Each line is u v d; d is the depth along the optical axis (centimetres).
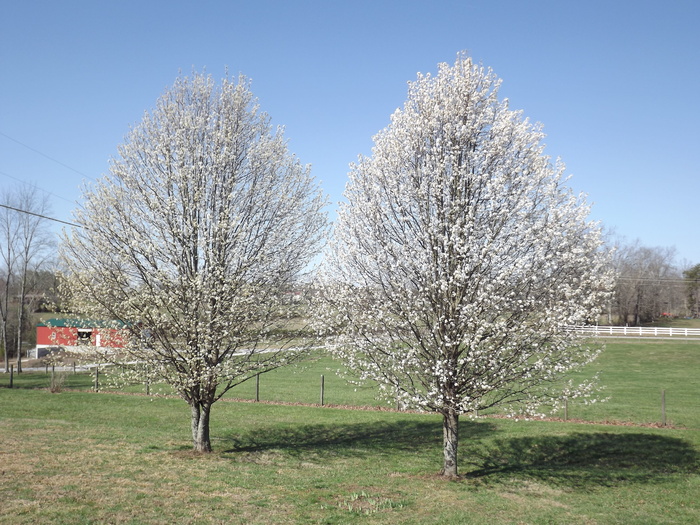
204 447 1513
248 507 1035
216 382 1429
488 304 1116
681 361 4253
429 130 1234
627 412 2141
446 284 1134
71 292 1458
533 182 1178
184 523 935
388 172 1239
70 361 3706
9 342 4984
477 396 1190
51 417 2002
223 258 1394
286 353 1529
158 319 1360
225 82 1524
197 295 1333
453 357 1180
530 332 1158
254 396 2559
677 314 10025
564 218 1166
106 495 1065
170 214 1374
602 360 4350
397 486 1218
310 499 1098
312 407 2259
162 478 1212
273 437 1781
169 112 1478
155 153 1420
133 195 1398
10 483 1112
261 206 1458
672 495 1183
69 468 1260
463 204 1181
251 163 1487
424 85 1298
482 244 1174
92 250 1387
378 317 1195
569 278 1191
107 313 1402
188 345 1357
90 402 2323
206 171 1412
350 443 1708
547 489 1225
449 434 1310
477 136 1238
